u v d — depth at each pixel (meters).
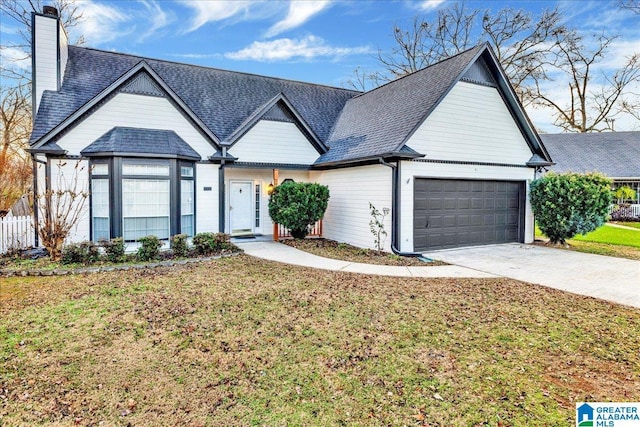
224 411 3.36
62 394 3.58
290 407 3.42
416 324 5.39
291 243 12.76
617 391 3.76
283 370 4.06
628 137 26.77
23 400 3.48
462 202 12.15
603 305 6.40
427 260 10.10
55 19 11.35
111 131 10.73
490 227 12.88
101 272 8.25
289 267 9.11
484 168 12.43
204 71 15.48
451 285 7.61
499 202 13.06
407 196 10.86
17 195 17.33
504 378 3.96
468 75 11.97
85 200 10.41
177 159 10.88
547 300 6.64
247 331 5.06
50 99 10.97
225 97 14.66
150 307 5.93
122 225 10.18
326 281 7.77
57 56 11.35
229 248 10.98
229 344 4.67
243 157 13.16
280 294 6.73
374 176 11.61
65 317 5.48
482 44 11.77
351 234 12.70
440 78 12.08
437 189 11.58
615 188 24.61
